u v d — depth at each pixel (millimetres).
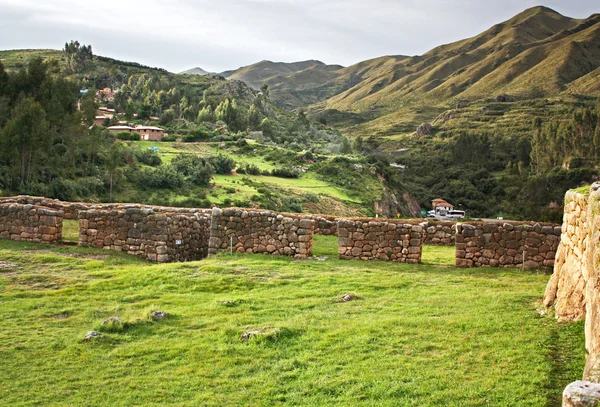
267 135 160750
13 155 49844
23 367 8797
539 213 95312
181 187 69438
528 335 9008
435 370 7898
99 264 16625
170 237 18797
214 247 19141
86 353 9305
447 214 99688
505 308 10984
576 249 9656
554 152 121188
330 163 106875
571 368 7570
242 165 92250
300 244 18219
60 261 16906
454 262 18062
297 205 70625
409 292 13117
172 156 89875
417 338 9312
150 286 14156
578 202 9664
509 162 131625
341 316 11008
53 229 20141
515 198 109875
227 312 11586
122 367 8789
